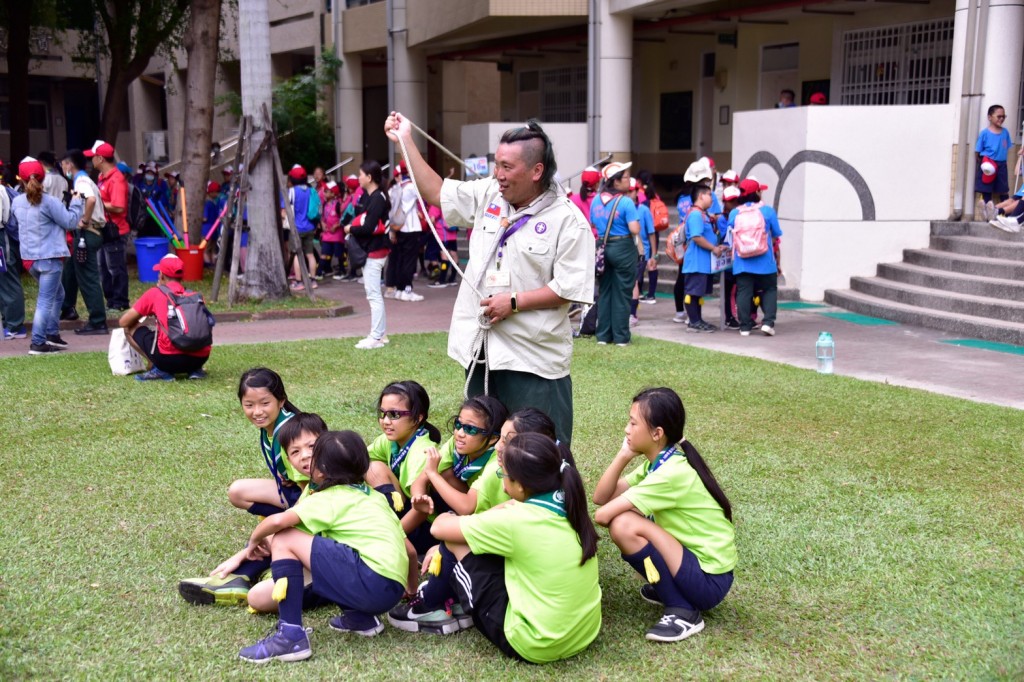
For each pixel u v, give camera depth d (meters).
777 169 12.83
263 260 11.84
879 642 3.60
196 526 4.71
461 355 4.20
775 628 3.72
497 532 3.42
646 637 3.65
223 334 10.09
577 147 16.83
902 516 4.81
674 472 3.69
